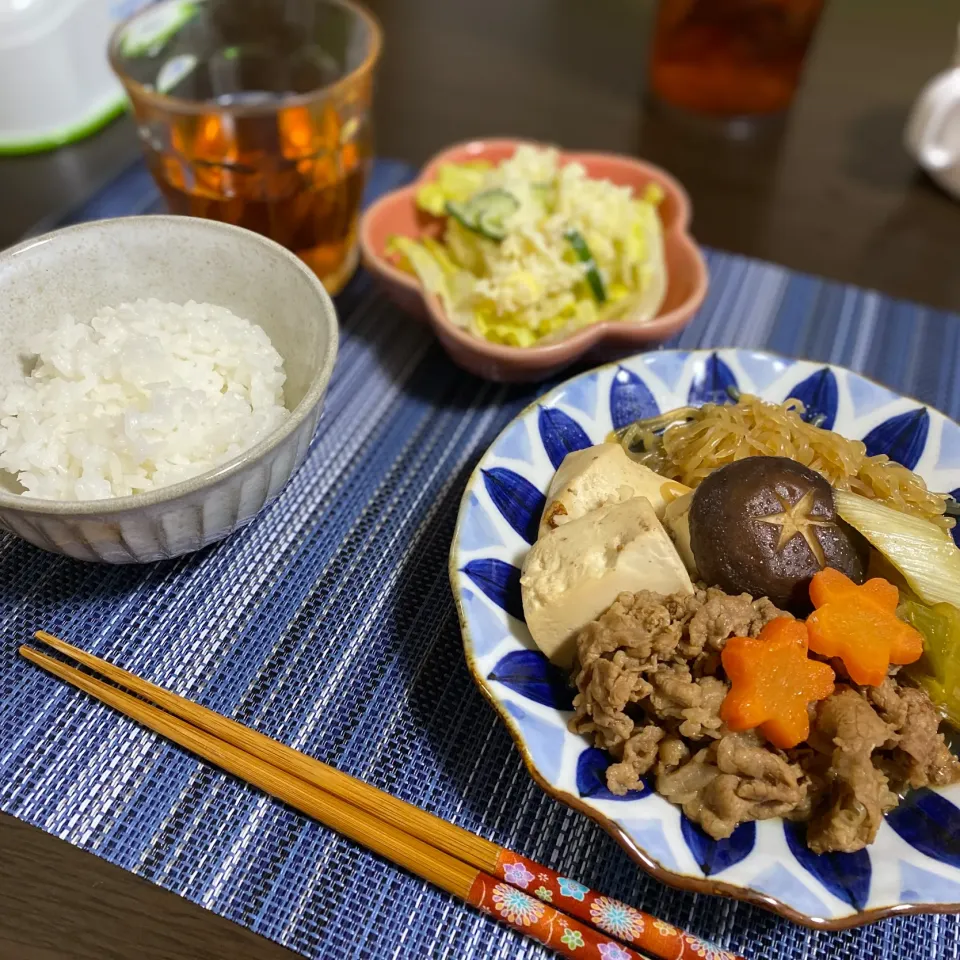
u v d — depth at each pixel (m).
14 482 0.41
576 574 0.39
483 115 0.68
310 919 0.37
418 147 0.64
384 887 0.37
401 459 0.48
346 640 0.43
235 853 0.38
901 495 0.44
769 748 0.38
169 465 0.41
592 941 0.36
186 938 0.36
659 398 0.47
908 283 0.58
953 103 0.61
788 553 0.40
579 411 0.46
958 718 0.39
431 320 0.49
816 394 0.47
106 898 0.37
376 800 0.38
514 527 0.43
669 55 0.67
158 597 0.43
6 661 0.41
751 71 0.66
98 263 0.44
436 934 0.37
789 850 0.37
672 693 0.38
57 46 0.60
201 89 0.56
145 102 0.49
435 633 0.43
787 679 0.37
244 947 0.36
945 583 0.41
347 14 0.54
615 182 0.56
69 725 0.40
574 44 0.77
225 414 0.42
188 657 0.42
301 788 0.38
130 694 0.40
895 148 0.67
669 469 0.46
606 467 0.43
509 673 0.39
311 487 0.47
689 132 0.68
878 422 0.46
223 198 0.49
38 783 0.39
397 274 0.49
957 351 0.54
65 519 0.37
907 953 0.37
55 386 0.41
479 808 0.39
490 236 0.51
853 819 0.36
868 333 0.54
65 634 0.42
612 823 0.36
